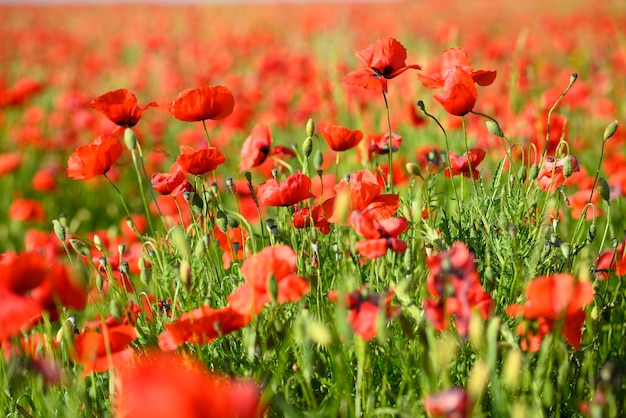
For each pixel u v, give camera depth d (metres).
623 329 2.10
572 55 5.87
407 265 2.00
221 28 10.98
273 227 2.07
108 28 13.67
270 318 2.02
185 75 5.70
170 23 12.60
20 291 1.88
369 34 7.79
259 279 1.92
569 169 2.07
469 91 2.08
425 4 14.66
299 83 4.50
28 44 8.50
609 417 1.88
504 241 2.04
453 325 1.98
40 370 1.95
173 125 4.66
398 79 3.46
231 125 3.62
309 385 1.92
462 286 1.89
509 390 1.93
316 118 3.83
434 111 3.20
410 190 2.14
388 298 1.95
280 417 1.96
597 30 7.07
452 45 3.00
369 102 3.78
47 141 4.07
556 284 1.88
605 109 3.27
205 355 2.04
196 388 1.62
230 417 1.69
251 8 16.55
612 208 2.57
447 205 2.48
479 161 2.19
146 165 3.65
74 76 5.71
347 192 2.03
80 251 2.07
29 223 3.43
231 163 3.72
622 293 2.14
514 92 2.71
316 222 2.09
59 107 4.42
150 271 2.17
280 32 11.11
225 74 5.99
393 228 1.95
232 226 2.10
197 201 2.11
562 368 1.92
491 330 1.83
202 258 2.03
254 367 1.99
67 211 3.56
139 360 1.97
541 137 2.44
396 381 2.02
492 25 9.79
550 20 7.99
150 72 6.06
